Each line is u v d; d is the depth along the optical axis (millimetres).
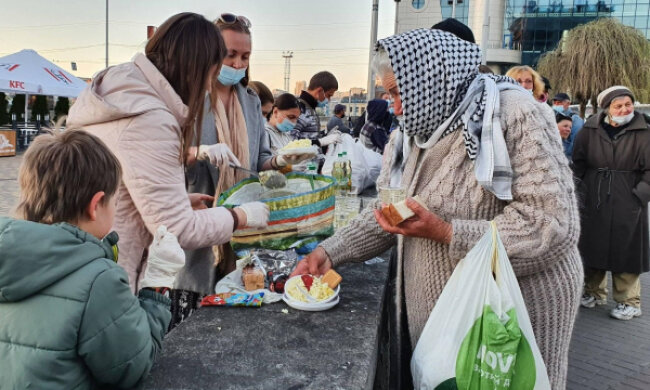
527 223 1600
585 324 4840
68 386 1129
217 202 2102
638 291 5004
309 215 2117
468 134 1657
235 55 2289
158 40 1767
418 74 1720
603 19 19469
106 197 1326
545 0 50594
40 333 1110
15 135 17328
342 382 1296
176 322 2281
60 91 17047
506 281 1580
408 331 2033
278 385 1275
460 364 1560
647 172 4676
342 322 1657
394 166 2170
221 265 2293
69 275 1151
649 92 18562
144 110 1626
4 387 1120
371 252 2129
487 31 15070
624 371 3930
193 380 1288
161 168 1646
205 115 2324
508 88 1761
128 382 1215
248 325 1616
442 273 1808
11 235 1116
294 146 2430
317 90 5906
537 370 1554
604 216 4863
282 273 1939
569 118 6250
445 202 1771
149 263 1397
